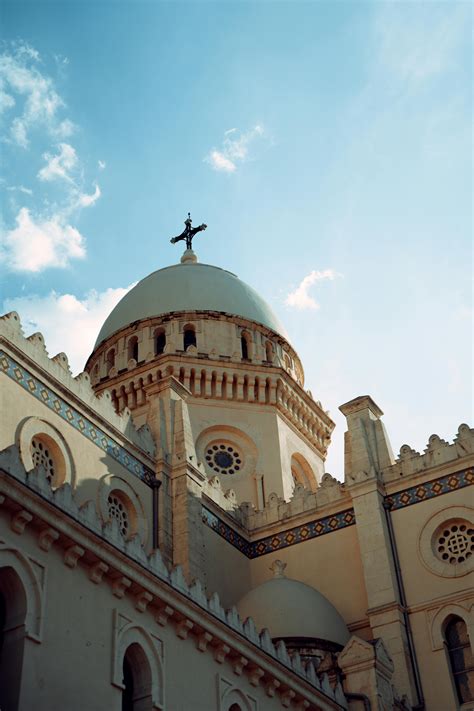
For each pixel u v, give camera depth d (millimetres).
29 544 24156
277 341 57750
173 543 40250
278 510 46281
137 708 26172
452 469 41656
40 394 35812
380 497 42500
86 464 37125
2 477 23641
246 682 30547
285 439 53469
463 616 38219
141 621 27062
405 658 37719
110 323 58281
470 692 37031
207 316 55969
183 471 41875
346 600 41688
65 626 24250
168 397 43969
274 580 40219
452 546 40312
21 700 22172
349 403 46094
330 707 33281
